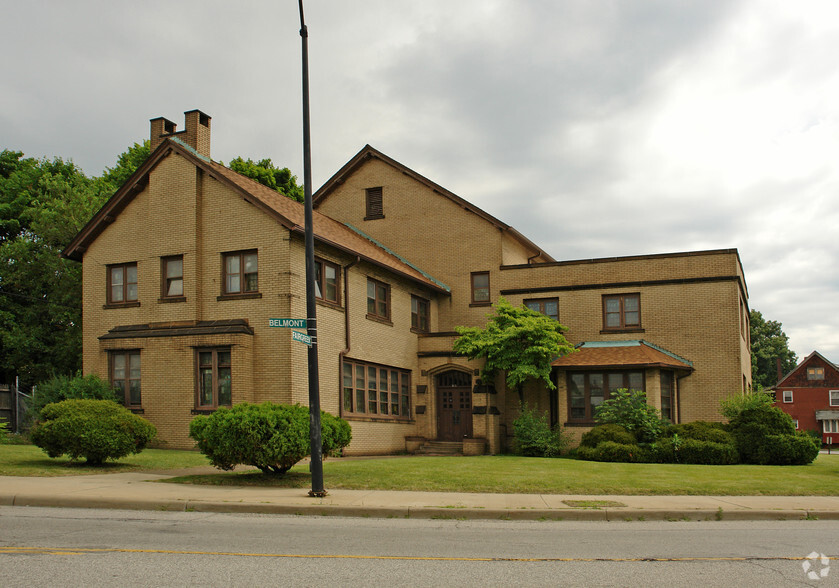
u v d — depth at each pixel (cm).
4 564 807
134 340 2434
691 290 2902
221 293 2398
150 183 2534
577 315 3050
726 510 1270
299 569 803
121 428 1783
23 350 3469
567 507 1279
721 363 2827
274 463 1568
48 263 3541
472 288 3291
